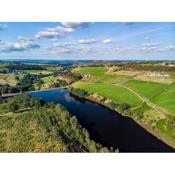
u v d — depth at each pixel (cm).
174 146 2941
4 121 3086
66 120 3331
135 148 2853
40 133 2780
